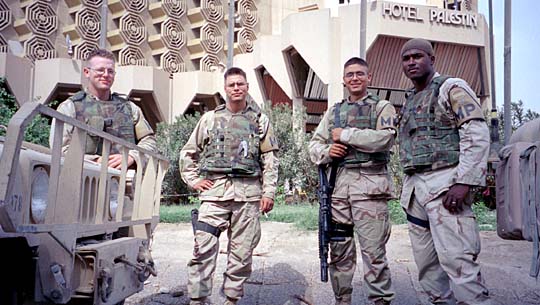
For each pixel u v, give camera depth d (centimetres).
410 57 339
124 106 389
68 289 246
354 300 452
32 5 2203
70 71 2014
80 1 2319
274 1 2680
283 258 622
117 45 2364
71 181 253
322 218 375
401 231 834
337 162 379
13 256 246
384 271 368
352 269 382
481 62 2084
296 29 2003
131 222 334
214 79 2311
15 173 196
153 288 496
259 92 2288
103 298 268
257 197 381
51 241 243
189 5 2512
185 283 514
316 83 2134
